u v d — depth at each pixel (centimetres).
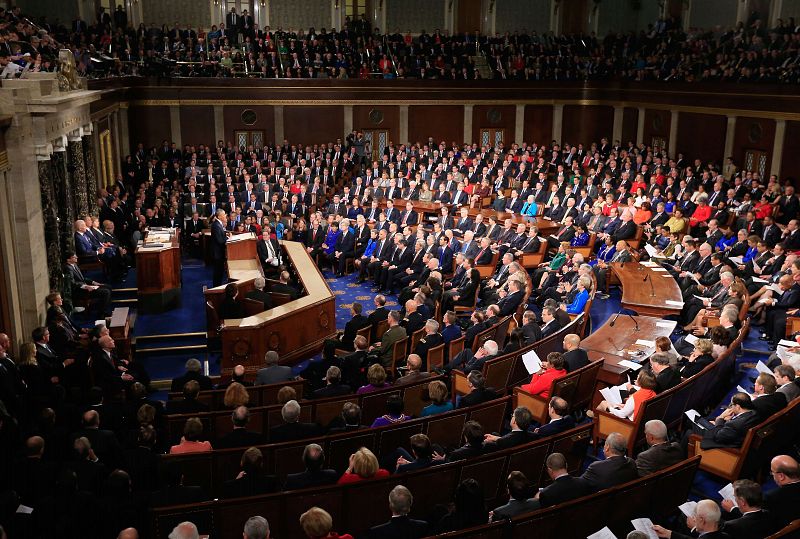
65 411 902
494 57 3506
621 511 671
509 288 1485
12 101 1185
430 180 2781
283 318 1379
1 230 1190
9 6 2611
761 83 2495
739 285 1352
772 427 809
